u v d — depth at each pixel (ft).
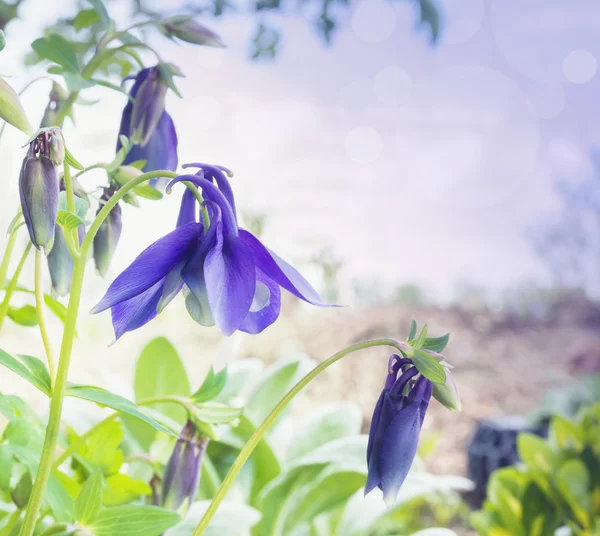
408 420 0.80
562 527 1.80
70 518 0.96
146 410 1.26
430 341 0.82
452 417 4.02
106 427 1.08
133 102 1.00
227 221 0.73
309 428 1.86
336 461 1.55
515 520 1.72
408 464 0.80
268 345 4.72
